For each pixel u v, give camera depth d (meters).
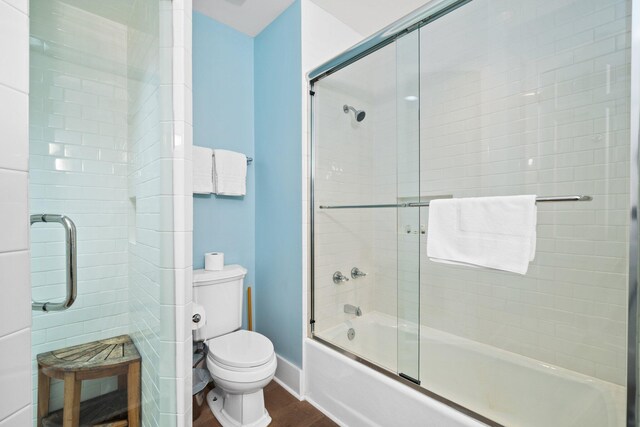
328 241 2.01
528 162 1.59
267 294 2.17
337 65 1.76
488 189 1.74
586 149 1.41
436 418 1.25
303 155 1.89
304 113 1.89
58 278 0.99
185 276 1.09
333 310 2.02
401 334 1.50
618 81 1.32
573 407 1.37
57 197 1.03
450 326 1.90
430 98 1.99
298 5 1.90
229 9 1.98
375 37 1.61
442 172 1.94
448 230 1.35
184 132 1.08
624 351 1.33
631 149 0.94
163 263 1.08
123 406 1.11
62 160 1.04
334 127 2.02
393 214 2.13
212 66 2.06
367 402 1.49
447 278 1.92
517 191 1.63
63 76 1.04
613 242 1.35
